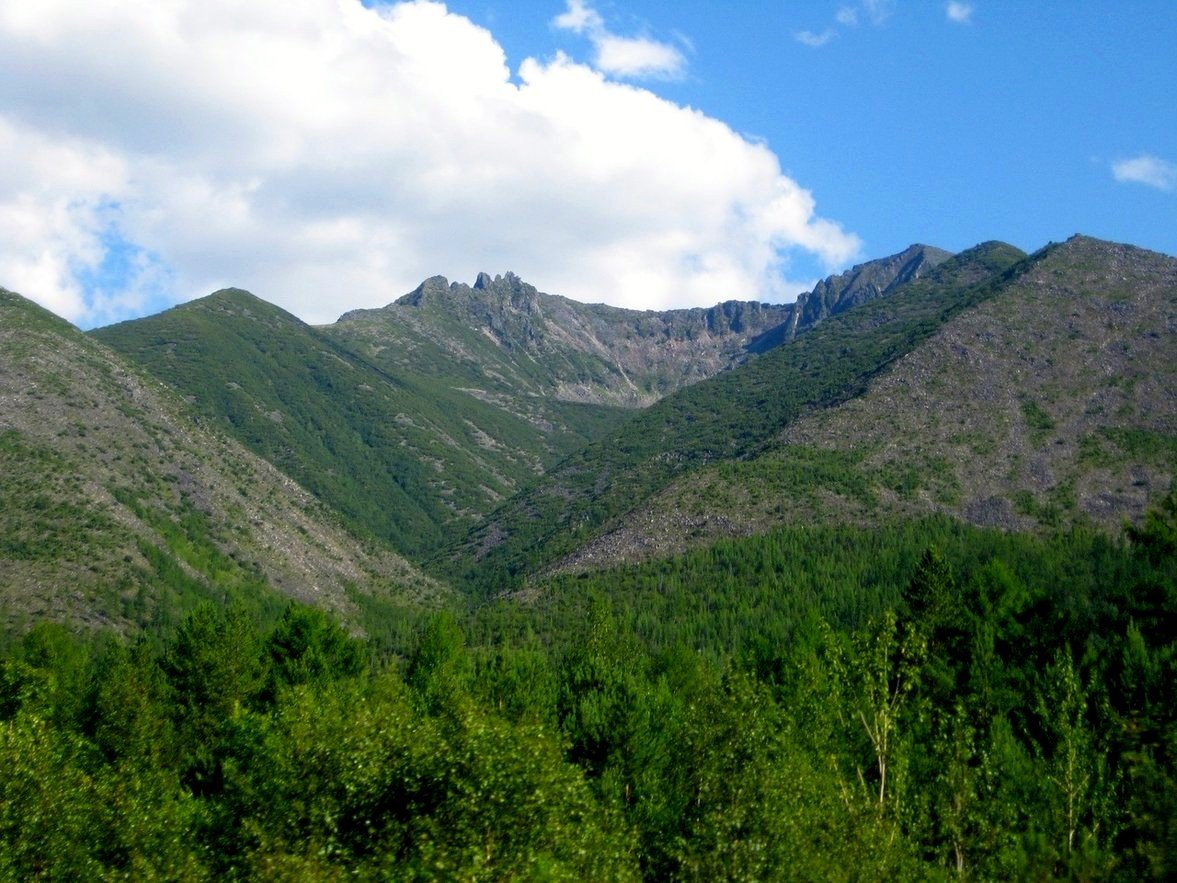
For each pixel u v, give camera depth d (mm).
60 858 33469
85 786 36844
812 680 46094
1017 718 54844
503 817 28594
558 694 64500
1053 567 102312
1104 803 35281
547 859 27469
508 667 65625
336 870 29156
